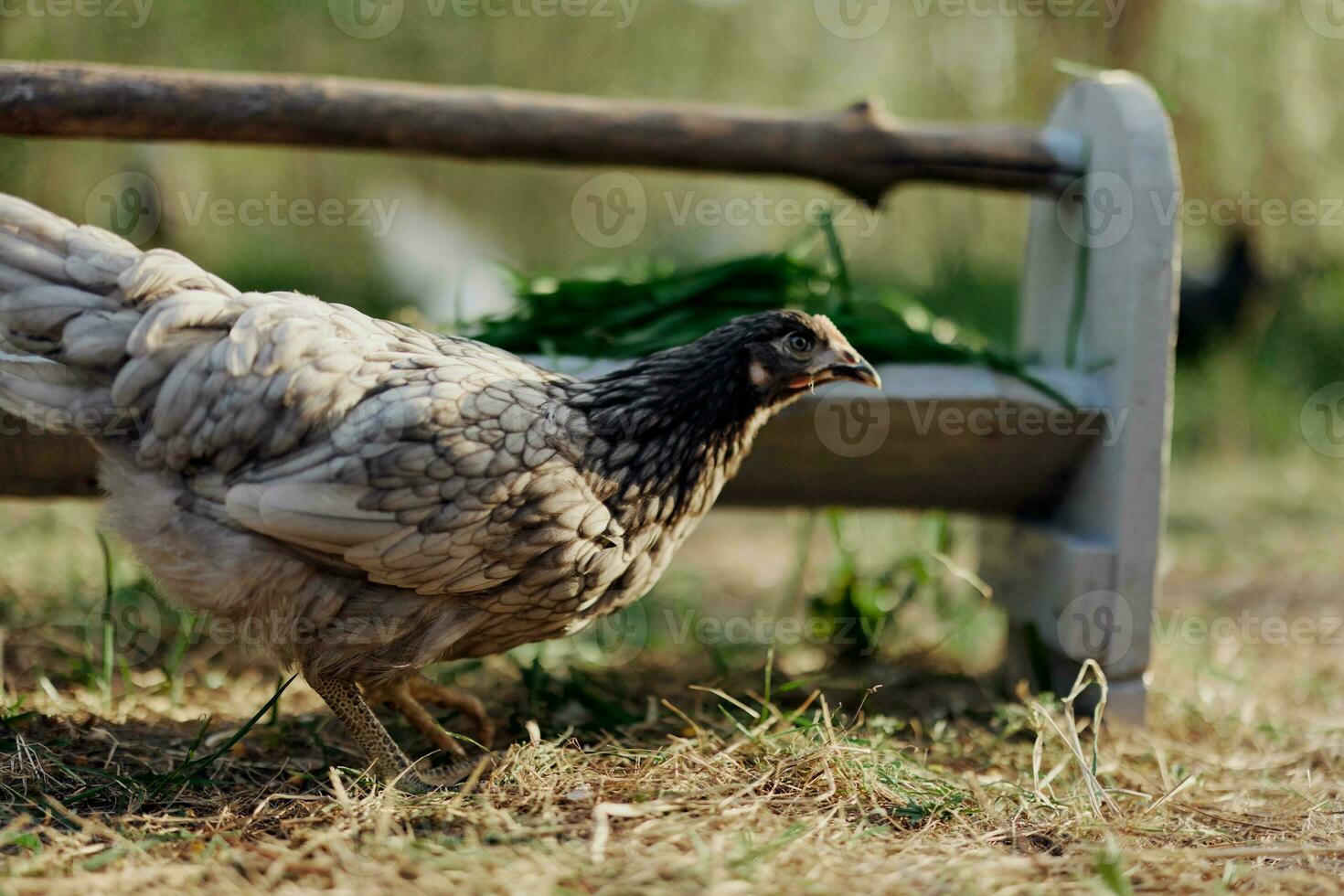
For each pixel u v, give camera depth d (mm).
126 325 2279
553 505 2389
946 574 4359
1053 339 3596
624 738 2918
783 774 2504
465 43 7500
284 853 2062
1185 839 2328
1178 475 6707
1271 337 7270
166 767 2627
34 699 2992
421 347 2506
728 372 2627
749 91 7645
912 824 2342
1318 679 3783
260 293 2395
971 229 6859
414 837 2150
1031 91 6141
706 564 5336
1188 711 3387
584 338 3332
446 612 2463
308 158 7645
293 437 2283
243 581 2334
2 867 1997
